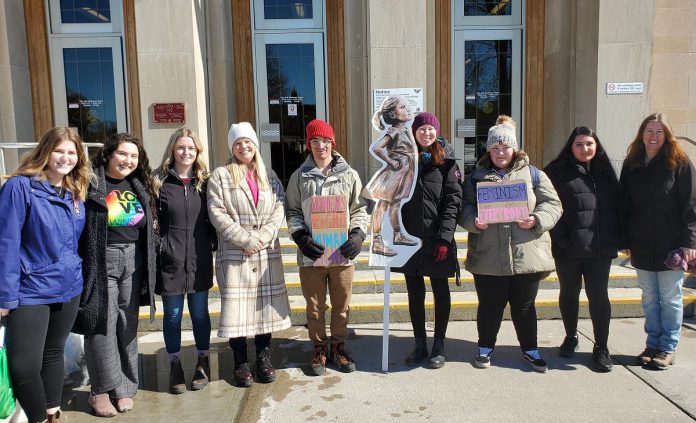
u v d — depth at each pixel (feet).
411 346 13.20
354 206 11.62
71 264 8.82
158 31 18.75
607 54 19.02
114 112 21.61
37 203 8.29
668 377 11.09
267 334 11.53
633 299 14.83
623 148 19.34
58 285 8.57
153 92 18.94
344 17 21.66
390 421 9.54
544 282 15.94
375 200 11.53
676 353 12.31
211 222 10.73
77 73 21.42
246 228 10.75
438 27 22.08
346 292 11.62
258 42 21.93
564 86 21.49
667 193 10.91
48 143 8.53
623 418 9.48
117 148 9.76
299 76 22.13
